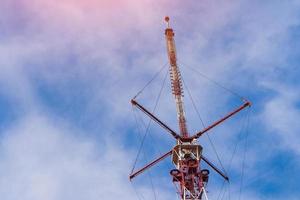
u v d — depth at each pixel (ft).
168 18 386.11
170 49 369.50
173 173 310.86
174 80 355.36
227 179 309.42
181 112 340.59
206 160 315.99
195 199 300.20
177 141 324.39
